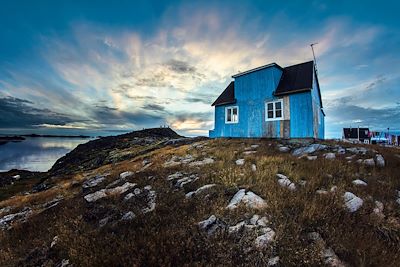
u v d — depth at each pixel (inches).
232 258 193.9
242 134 944.9
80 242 238.8
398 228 246.4
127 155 1326.3
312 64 841.5
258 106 897.5
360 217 261.6
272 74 857.5
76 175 1031.0
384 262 190.9
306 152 604.7
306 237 218.2
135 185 418.9
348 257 195.0
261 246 204.2
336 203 279.6
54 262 223.5
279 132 830.5
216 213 261.4
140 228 247.0
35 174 1846.7
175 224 250.7
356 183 357.4
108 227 268.1
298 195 296.4
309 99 767.1
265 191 314.0
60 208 392.5
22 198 682.2
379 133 1553.9
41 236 297.1
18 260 241.6
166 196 343.3
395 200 314.5
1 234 339.3
